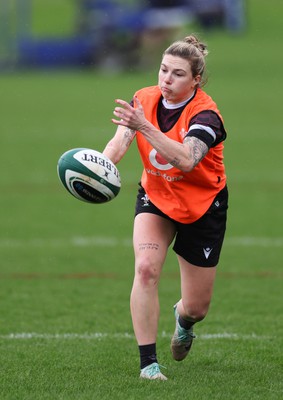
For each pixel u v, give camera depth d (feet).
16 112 343.46
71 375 76.54
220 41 557.74
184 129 73.36
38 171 222.69
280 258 135.33
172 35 465.06
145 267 73.41
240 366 80.69
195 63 72.90
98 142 270.46
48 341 90.89
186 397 69.21
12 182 208.03
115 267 130.21
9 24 492.13
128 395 69.62
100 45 470.39
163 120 74.49
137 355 84.79
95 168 72.90
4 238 150.71
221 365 81.15
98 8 485.97
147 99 75.41
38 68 480.64
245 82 424.46
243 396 69.92
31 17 566.77
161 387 71.72
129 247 144.77
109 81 436.35
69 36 490.90
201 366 80.84
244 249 141.79
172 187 74.84
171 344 81.10
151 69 469.16
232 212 173.99
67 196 193.06
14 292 114.42
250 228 158.71
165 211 74.84
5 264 131.34
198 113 73.05
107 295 113.29
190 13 560.61
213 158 74.64
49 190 199.52
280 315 102.68
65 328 96.58
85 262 133.08
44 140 276.21
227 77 440.45
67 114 337.52
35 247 143.84
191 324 78.95
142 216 75.92
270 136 288.10
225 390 71.72
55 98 382.42
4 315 102.42
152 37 465.06
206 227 75.15
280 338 92.02
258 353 85.66
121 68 469.16
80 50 474.08
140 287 73.46
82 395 69.72
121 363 81.25
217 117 73.05
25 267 129.39
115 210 178.60
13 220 166.20
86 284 119.55
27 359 82.84
